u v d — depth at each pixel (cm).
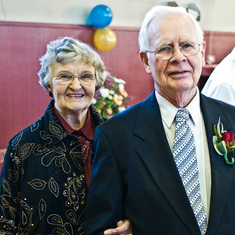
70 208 154
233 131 146
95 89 169
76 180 157
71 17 448
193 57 137
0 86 409
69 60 154
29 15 422
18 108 423
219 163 138
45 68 160
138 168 138
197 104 146
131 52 496
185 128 142
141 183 136
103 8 434
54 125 161
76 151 160
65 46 156
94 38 450
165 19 138
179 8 142
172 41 136
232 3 533
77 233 155
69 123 163
